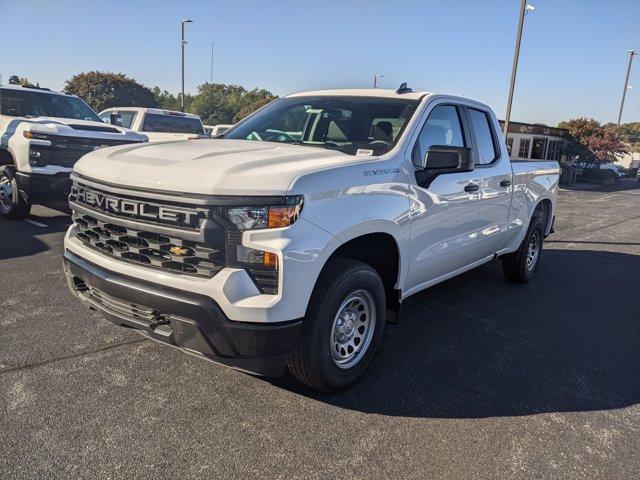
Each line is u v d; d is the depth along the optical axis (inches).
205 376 140.7
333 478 104.3
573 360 167.0
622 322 207.0
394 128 154.6
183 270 115.1
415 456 112.5
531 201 235.6
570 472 110.3
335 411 128.0
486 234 199.0
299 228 112.3
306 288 114.0
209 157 125.1
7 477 99.0
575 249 362.3
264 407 127.7
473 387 144.6
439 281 180.7
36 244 265.6
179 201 112.0
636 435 125.5
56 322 170.4
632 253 357.7
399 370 152.0
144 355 150.9
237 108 2432.3
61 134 298.8
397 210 140.5
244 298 109.6
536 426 126.9
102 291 124.7
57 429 114.3
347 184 124.8
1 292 194.7
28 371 138.6
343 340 134.9
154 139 465.4
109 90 1648.6
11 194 312.7
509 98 806.5
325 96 179.8
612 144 1288.1
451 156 144.1
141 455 107.5
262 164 119.8
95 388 132.0
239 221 109.8
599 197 852.0
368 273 133.1
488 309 212.1
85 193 134.0
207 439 114.0
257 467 106.0
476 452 115.1
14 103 350.9
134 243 121.9
